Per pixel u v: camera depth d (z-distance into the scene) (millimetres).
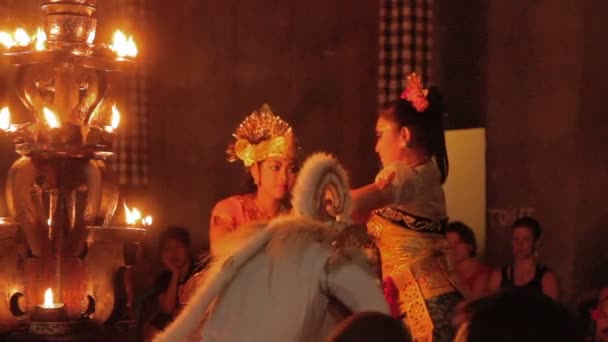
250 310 4852
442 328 6270
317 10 16547
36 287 7414
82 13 7438
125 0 15688
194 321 4941
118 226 8016
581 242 13180
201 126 16656
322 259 4816
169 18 16609
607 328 8742
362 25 16391
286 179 6422
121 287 7598
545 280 10328
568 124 13461
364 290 4785
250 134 6469
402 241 6430
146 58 15500
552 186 13570
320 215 5035
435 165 6719
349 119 16359
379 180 6348
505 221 14008
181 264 9961
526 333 2939
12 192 7438
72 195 7414
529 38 14008
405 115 6547
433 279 6363
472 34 14633
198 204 16578
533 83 13914
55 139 7301
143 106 15242
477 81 14539
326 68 16500
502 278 10555
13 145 14992
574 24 13500
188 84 16672
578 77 13406
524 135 13938
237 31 16703
